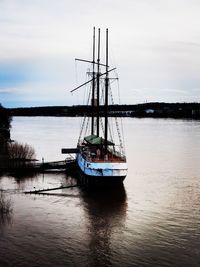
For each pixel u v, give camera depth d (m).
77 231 48.56
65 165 88.88
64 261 40.22
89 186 70.75
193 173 89.31
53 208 58.34
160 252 42.25
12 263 39.62
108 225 50.91
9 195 65.62
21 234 47.22
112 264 39.59
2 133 170.50
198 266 38.97
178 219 53.44
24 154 100.00
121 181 69.75
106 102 77.38
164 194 68.31
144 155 122.12
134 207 59.59
